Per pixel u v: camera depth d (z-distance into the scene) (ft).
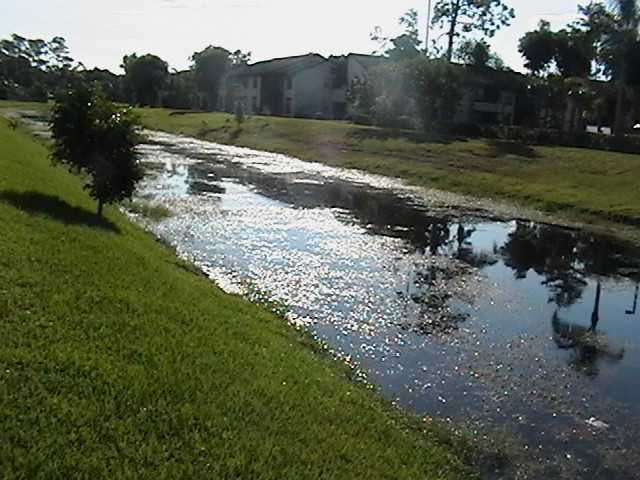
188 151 151.33
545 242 69.72
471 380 30.99
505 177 113.80
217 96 305.73
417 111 176.96
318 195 92.12
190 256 49.44
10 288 24.47
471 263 56.54
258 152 156.76
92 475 14.98
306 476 17.25
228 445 17.53
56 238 33.71
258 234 60.70
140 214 63.67
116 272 30.60
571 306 45.57
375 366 31.63
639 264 61.77
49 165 73.67
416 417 25.62
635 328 41.47
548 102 209.97
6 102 265.34
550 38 219.61
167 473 15.66
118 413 17.71
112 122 45.21
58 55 372.17
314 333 35.22
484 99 227.61
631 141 151.33
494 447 24.38
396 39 200.23
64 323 22.75
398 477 19.16
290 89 267.18
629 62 173.47
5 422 16.01
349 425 21.62
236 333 27.40
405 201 91.91
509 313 42.52
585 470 23.84
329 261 52.37
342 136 165.07
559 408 28.78
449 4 183.52
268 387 22.02
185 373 21.08
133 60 309.63
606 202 91.25
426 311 41.24
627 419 28.25
